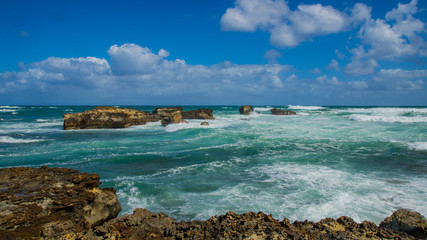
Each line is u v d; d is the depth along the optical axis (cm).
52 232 454
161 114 4150
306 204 741
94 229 466
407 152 1457
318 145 1694
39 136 2370
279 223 507
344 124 2941
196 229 481
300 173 1066
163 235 470
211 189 889
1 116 5431
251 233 446
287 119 3975
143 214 539
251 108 5684
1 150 1641
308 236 440
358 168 1141
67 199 564
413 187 880
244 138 2038
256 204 747
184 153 1510
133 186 920
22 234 450
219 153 1508
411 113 3859
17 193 565
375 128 2489
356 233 456
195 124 3061
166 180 996
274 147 1655
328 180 963
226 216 530
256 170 1127
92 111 3131
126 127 3134
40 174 682
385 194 813
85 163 1277
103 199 592
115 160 1339
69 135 2441
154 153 1508
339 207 716
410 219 491
